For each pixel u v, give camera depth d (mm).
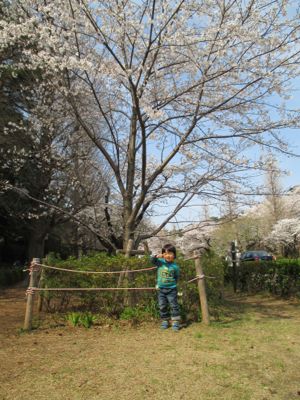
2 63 10508
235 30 6859
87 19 7004
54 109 9586
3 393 3508
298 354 4691
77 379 3838
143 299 6824
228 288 13086
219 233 29172
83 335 5738
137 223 8594
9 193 14812
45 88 9656
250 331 5961
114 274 6820
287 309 8297
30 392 3525
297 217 35906
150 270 6766
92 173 12008
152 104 8305
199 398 3395
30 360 4453
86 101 9203
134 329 6125
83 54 7824
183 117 8289
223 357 4555
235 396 3434
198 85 7711
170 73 8500
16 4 7699
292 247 34625
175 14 6922
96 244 19312
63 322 6578
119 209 10922
